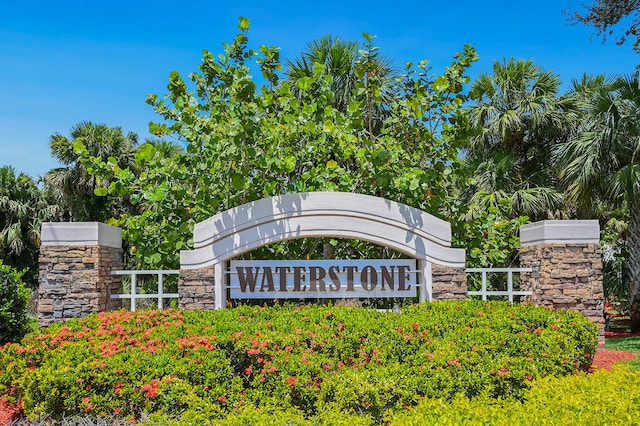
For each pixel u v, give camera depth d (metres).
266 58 10.85
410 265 9.82
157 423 5.21
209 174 10.98
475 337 6.92
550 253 10.17
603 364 9.08
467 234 12.02
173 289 12.05
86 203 22.89
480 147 18.55
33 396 6.10
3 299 9.84
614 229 18.72
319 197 9.70
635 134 13.59
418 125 11.56
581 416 4.55
